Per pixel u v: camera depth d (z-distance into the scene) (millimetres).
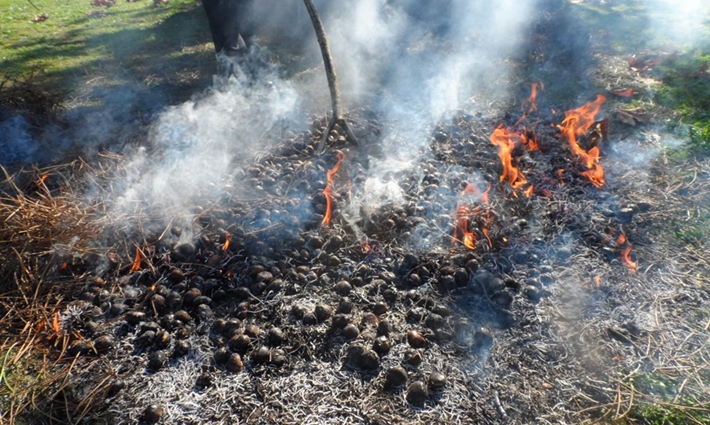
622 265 3699
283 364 2998
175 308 3406
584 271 3668
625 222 4125
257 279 3592
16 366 3023
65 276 3693
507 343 3123
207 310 3336
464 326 3188
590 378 2898
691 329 3186
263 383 2883
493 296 3434
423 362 2982
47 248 3758
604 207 4297
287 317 3305
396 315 3320
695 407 2707
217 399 2801
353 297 3461
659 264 3705
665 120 5590
